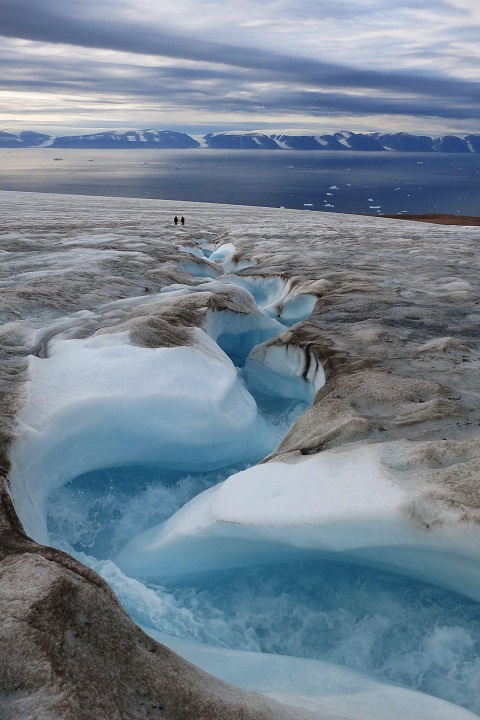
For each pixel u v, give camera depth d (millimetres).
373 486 4637
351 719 3230
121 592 5168
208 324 11000
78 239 21234
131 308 11555
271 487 5195
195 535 5254
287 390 10320
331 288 14000
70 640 3055
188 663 3305
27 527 4629
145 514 6633
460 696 4078
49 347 8609
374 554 4801
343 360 8680
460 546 4098
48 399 6504
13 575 3547
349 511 4484
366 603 4945
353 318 11273
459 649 4391
